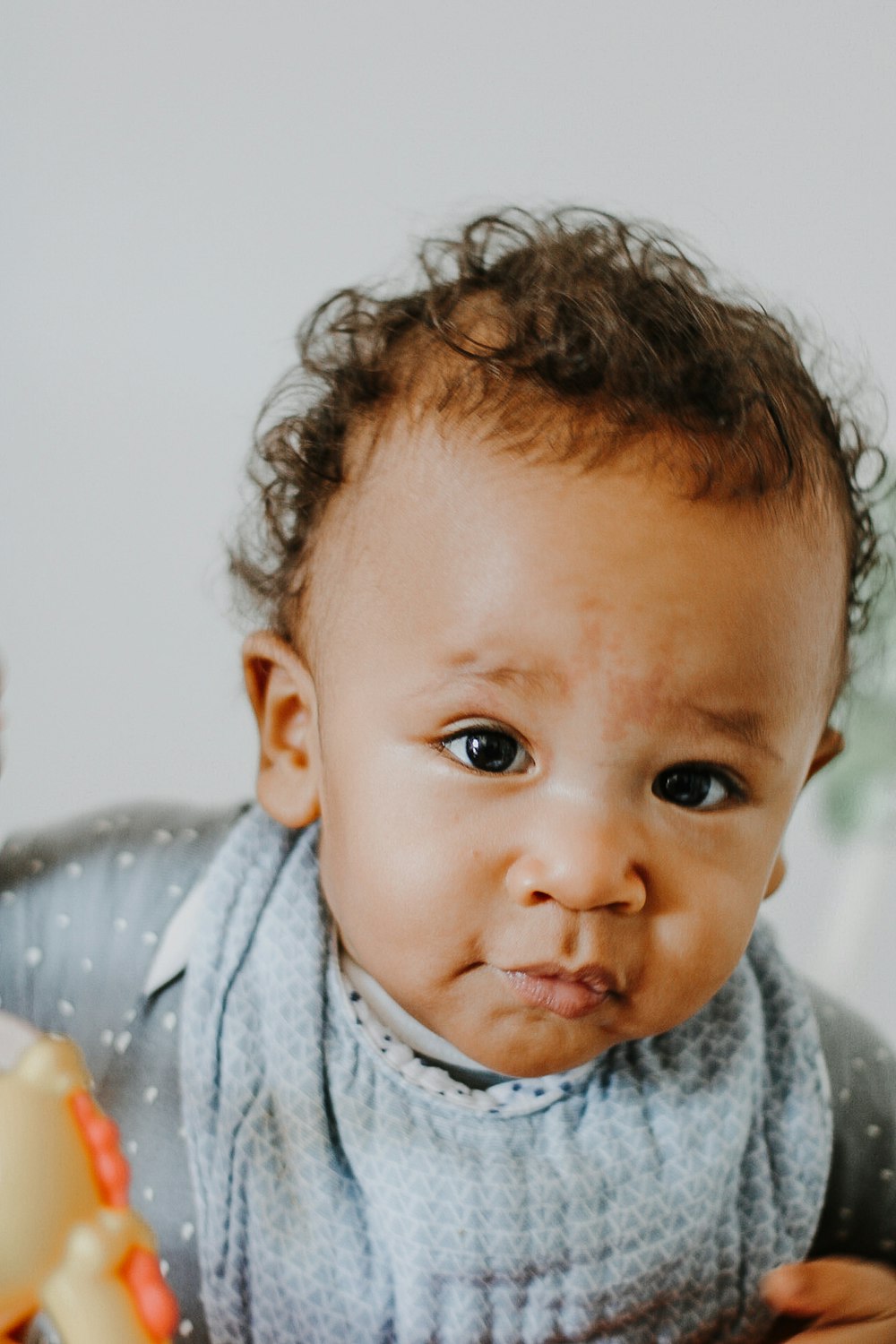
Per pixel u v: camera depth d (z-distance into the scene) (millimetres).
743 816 550
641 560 509
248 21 1161
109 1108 695
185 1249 674
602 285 639
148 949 720
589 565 509
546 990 531
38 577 1157
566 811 518
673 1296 659
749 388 577
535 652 509
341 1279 625
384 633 547
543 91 1162
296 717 635
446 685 523
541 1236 624
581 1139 646
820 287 1106
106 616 1161
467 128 1162
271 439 742
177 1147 685
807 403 634
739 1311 682
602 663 505
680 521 517
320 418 661
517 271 667
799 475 558
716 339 611
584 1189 634
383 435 587
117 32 1159
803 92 1156
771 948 774
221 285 1171
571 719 513
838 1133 762
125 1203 385
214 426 1163
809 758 582
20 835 782
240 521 865
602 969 525
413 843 533
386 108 1164
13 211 1158
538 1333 630
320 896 680
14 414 1162
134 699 1156
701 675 512
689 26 1158
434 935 535
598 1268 632
